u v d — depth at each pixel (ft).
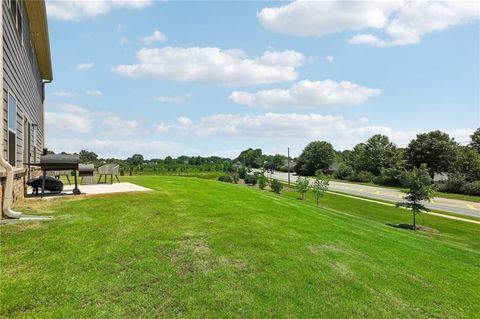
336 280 15.14
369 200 97.14
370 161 213.46
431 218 68.39
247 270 15.20
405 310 13.29
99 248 15.81
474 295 15.33
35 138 47.60
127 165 142.20
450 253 23.79
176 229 19.85
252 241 18.92
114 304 11.60
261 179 137.28
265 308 12.39
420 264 18.98
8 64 24.47
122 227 19.36
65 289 12.07
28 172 38.91
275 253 17.48
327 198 102.47
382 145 217.77
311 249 18.88
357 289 14.53
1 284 12.03
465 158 151.74
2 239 16.19
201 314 11.64
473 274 18.57
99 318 10.75
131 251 15.79
